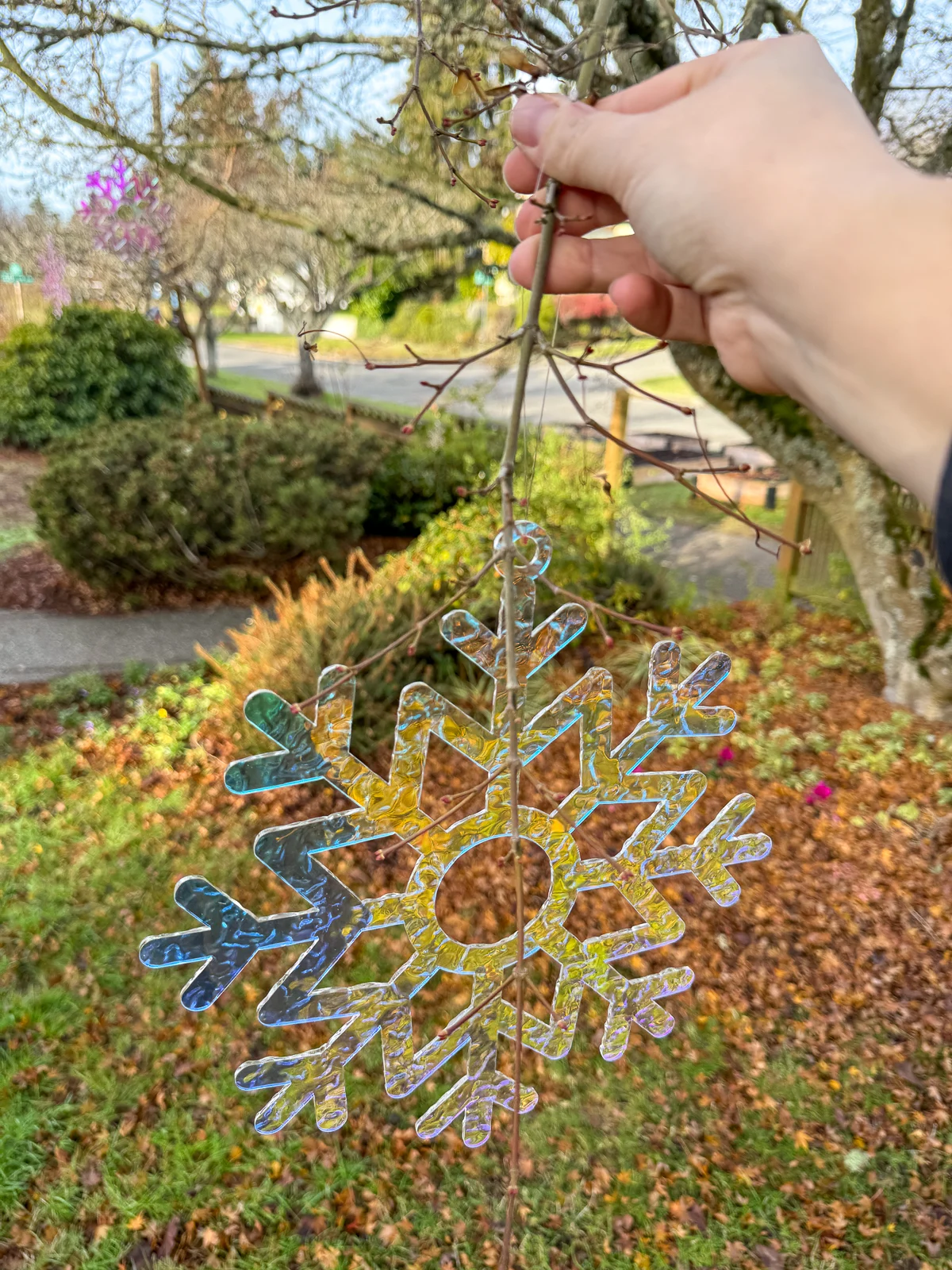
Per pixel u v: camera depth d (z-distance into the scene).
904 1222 2.37
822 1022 2.97
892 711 4.60
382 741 4.04
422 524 7.02
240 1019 2.89
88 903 3.28
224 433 6.29
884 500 4.41
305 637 4.14
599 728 1.17
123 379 10.09
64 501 5.61
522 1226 2.36
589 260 0.92
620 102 0.80
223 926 1.01
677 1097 2.71
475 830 1.15
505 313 10.02
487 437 7.49
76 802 3.82
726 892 1.33
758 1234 2.35
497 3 1.13
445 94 4.29
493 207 1.15
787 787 4.04
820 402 0.57
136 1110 2.59
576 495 5.27
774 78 0.61
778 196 0.55
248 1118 2.58
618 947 1.28
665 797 1.24
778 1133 2.62
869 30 3.86
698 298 0.87
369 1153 2.53
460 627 1.06
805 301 0.53
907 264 0.49
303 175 5.17
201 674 4.98
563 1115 2.64
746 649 5.41
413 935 1.15
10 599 6.02
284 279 8.24
